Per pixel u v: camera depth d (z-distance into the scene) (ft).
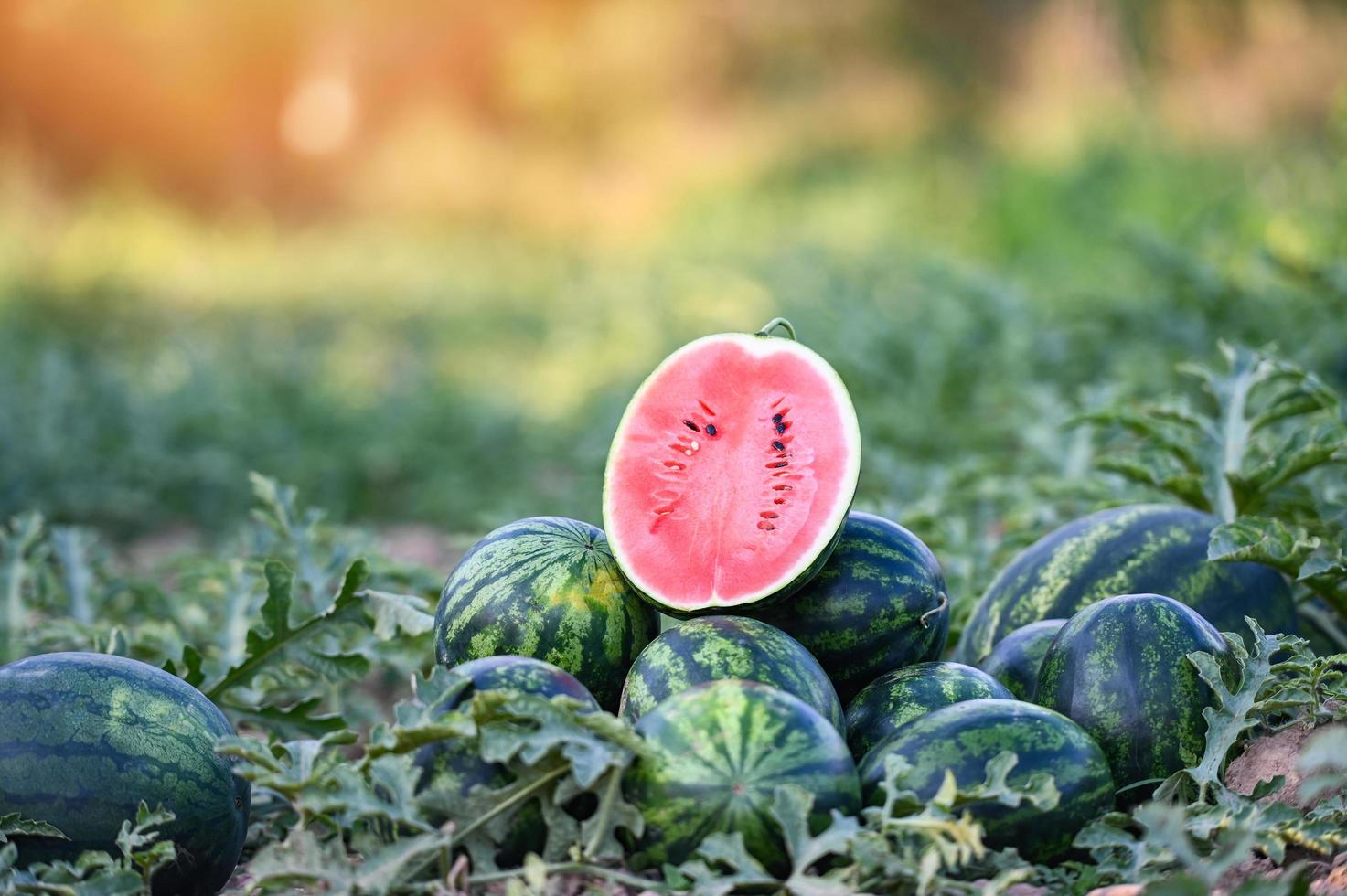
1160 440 13.26
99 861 8.41
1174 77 48.57
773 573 9.25
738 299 39.86
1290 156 34.83
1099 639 9.51
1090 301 25.63
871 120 73.77
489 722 8.15
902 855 8.02
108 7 90.12
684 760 8.00
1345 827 8.55
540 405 35.88
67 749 8.70
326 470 29.73
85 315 43.80
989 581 13.93
